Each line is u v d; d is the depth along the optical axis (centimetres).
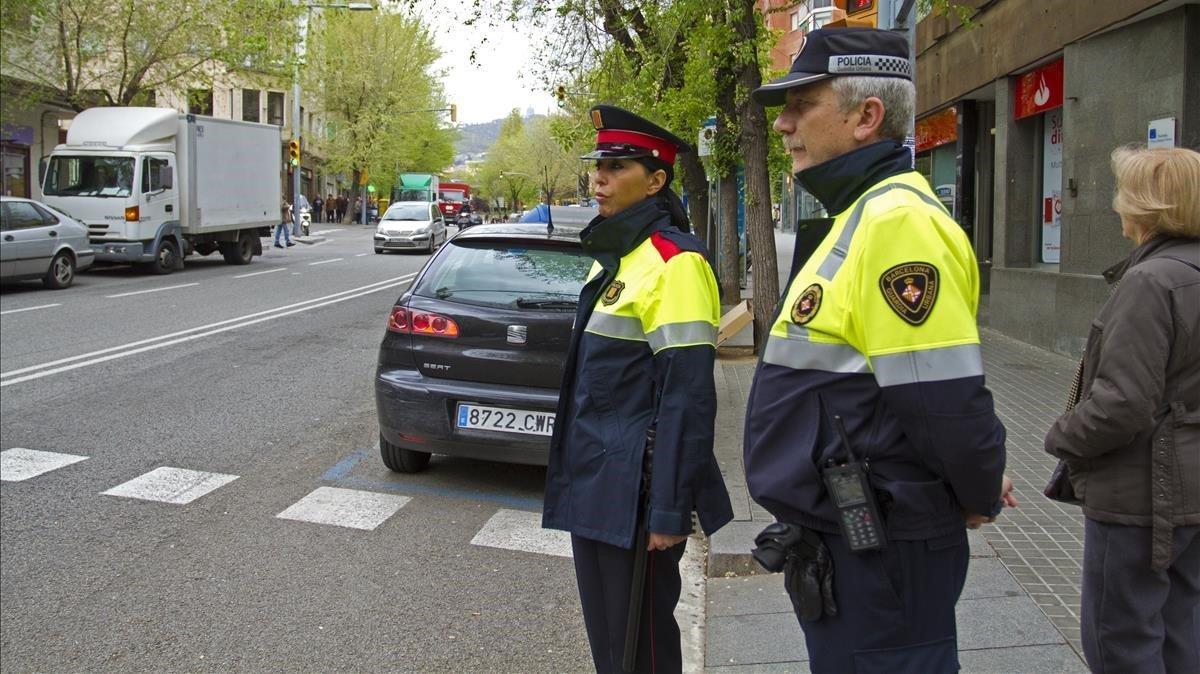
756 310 1031
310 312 1462
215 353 1076
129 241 1953
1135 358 246
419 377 602
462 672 383
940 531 202
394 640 410
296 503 585
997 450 191
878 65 211
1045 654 359
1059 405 793
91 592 451
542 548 524
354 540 528
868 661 206
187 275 2053
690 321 266
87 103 2325
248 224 2370
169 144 2069
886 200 199
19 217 1633
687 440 262
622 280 279
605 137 286
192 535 528
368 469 661
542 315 588
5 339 1125
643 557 274
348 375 978
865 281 195
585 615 293
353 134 5444
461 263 629
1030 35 1084
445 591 463
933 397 188
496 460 597
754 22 962
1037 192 1180
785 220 4466
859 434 202
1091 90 960
